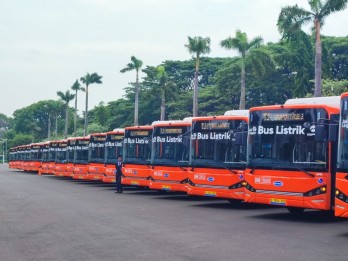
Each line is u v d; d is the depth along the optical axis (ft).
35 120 431.43
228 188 55.57
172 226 41.65
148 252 30.32
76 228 40.24
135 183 76.69
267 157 46.55
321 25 116.67
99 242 33.78
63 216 48.24
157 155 69.62
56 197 70.90
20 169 206.49
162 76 201.98
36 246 32.30
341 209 37.88
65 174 122.72
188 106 233.76
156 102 250.37
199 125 59.06
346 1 112.47
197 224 43.06
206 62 254.27
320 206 42.98
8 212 51.62
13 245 32.65
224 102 218.79
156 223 43.45
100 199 68.23
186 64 253.65
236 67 201.57
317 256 29.48
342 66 202.49
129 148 78.74
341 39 206.90
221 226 42.04
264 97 210.18
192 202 65.16
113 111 281.13
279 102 207.92
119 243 33.42
